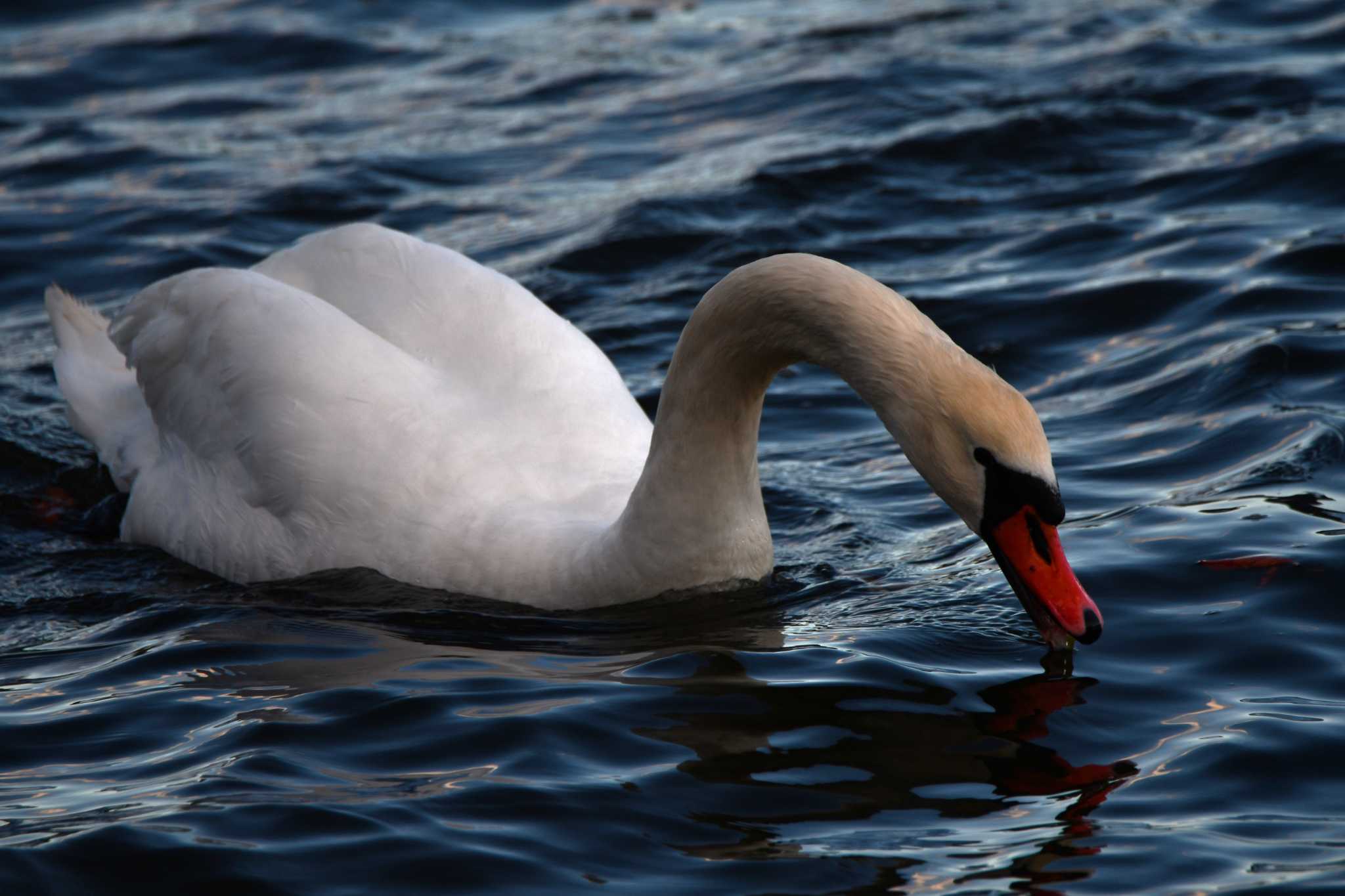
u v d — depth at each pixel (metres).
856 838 7.96
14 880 7.61
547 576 11.34
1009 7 26.77
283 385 12.19
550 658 10.31
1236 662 9.80
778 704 9.45
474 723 9.21
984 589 11.15
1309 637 10.02
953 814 8.20
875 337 10.09
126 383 14.35
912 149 20.77
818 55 25.02
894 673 9.84
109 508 13.71
